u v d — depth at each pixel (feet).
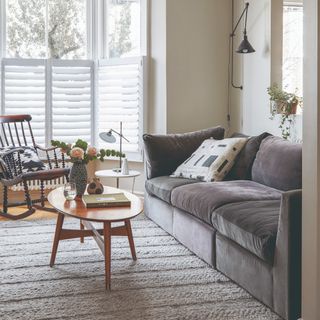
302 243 7.68
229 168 13.82
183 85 17.71
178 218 12.92
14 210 17.31
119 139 18.93
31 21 19.19
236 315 8.45
